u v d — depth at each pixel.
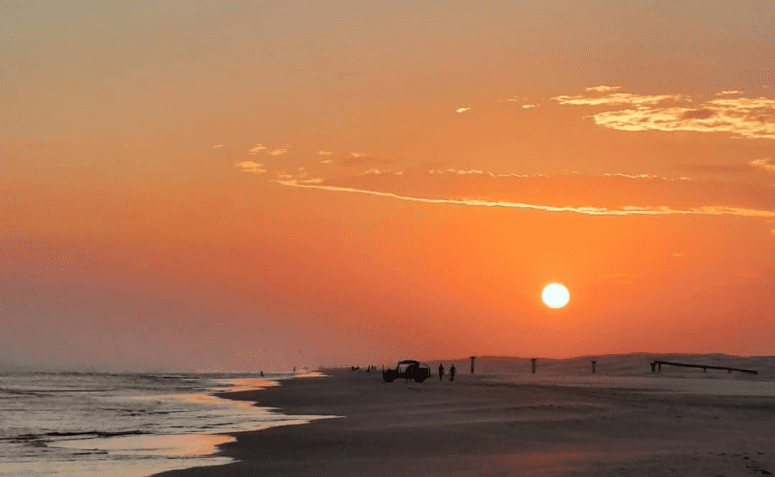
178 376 179.38
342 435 34.69
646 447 28.69
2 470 26.09
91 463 27.50
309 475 23.53
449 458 26.56
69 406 60.91
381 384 96.88
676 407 46.97
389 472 23.80
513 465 24.38
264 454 29.03
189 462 27.30
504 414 43.38
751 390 75.56
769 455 25.05
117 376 175.38
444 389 78.69
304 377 156.25
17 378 152.88
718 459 24.19
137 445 32.91
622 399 57.53
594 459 25.02
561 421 38.28
